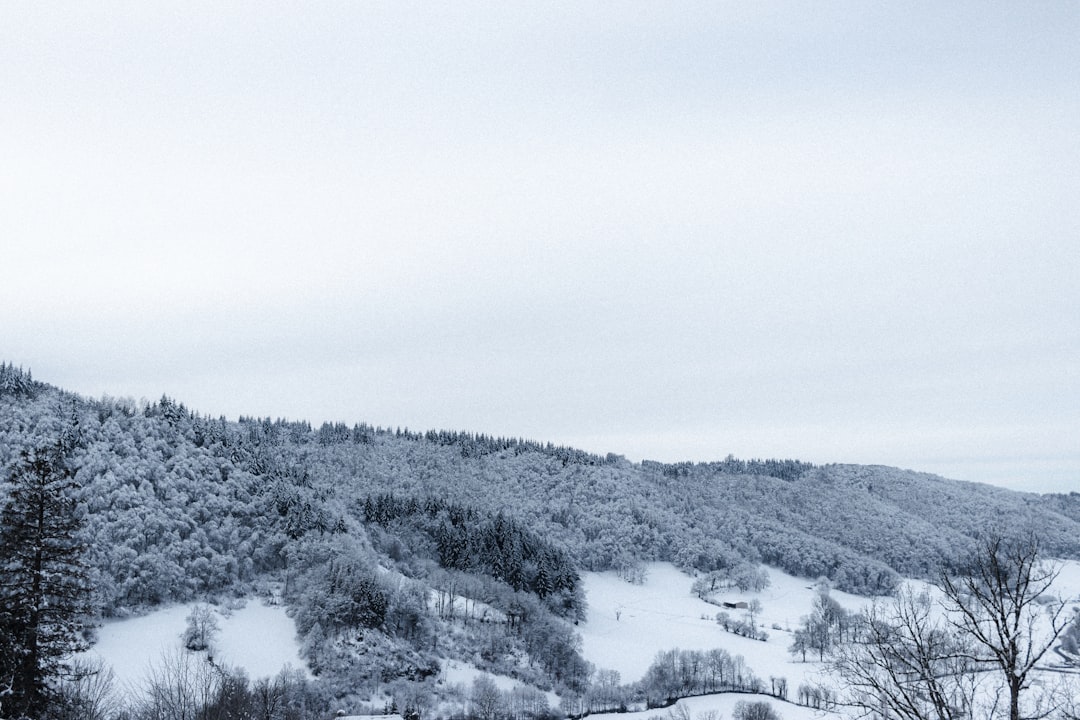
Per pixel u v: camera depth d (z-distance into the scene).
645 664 166.88
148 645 112.50
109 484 146.88
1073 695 14.73
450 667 135.75
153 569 132.62
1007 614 15.76
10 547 34.16
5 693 32.50
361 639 128.25
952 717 15.52
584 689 143.12
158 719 38.22
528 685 132.00
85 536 126.88
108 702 39.78
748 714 117.12
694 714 125.94
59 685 35.88
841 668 18.27
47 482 35.84
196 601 135.62
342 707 109.62
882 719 16.59
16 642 33.62
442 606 161.88
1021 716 15.11
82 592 36.50
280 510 172.12
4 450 143.50
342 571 141.50
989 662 16.16
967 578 16.31
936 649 16.31
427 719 113.00
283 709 65.25
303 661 121.00
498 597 174.38
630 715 127.06
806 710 120.88
